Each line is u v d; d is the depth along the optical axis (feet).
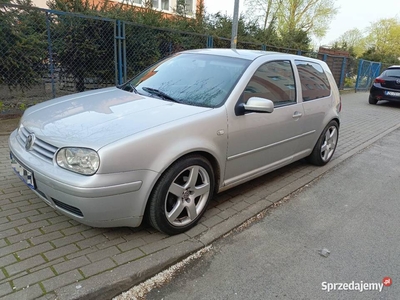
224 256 8.92
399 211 12.23
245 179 11.71
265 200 12.24
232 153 10.54
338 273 8.48
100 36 22.27
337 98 17.04
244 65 11.56
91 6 26.16
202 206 10.03
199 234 9.64
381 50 131.03
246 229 10.36
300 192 13.48
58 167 7.90
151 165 8.25
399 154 20.01
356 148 20.49
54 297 6.78
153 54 25.23
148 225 9.85
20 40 19.52
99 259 8.05
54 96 21.67
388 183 15.07
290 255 9.12
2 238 8.60
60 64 21.49
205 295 7.48
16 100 20.51
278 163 13.17
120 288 7.39
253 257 8.95
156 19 26.00
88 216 7.84
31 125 9.26
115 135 8.00
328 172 16.03
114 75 23.47
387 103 44.57
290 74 13.41
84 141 7.79
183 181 9.45
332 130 16.65
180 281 7.89
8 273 7.34
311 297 7.61
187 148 8.81
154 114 9.18
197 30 30.83
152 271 7.95
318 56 48.47
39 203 10.50
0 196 10.78
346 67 55.88
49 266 7.66
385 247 9.78
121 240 8.95
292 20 81.20
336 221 11.23
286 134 12.90
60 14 19.81
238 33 39.11
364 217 11.62
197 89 10.94
